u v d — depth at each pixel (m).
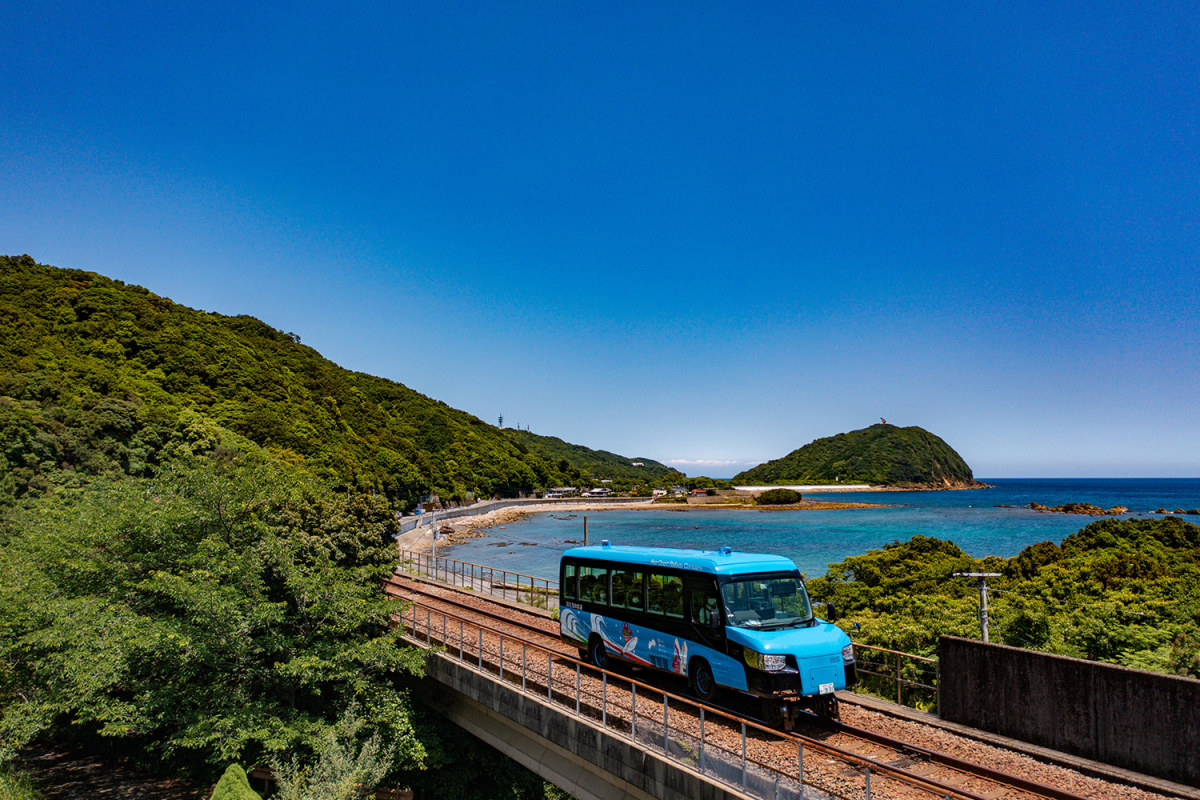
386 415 144.38
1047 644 17.95
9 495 34.69
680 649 13.91
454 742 20.58
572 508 160.62
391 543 24.03
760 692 11.73
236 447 57.34
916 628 18.89
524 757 15.96
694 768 11.02
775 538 94.12
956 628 19.25
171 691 16.31
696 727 12.61
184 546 17.81
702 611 13.34
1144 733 10.05
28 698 17.75
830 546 83.88
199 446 54.31
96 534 17.92
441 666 18.88
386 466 104.62
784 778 9.85
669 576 14.54
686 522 125.31
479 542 90.00
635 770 12.14
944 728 12.29
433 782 20.19
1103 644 17.64
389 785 19.08
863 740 11.88
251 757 17.98
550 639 20.92
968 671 12.49
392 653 17.80
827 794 9.20
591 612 16.98
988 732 11.99
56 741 21.39
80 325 76.31
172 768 19.64
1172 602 22.62
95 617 16.27
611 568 16.56
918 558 38.56
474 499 141.75
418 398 172.62
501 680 16.41
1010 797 9.62
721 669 12.70
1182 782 9.55
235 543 18.62
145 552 18.34
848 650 12.39
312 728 16.27
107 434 50.12
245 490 18.80
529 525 119.44
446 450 150.88
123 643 15.46
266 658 18.88
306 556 20.28
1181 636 16.66
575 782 14.20
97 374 61.72
